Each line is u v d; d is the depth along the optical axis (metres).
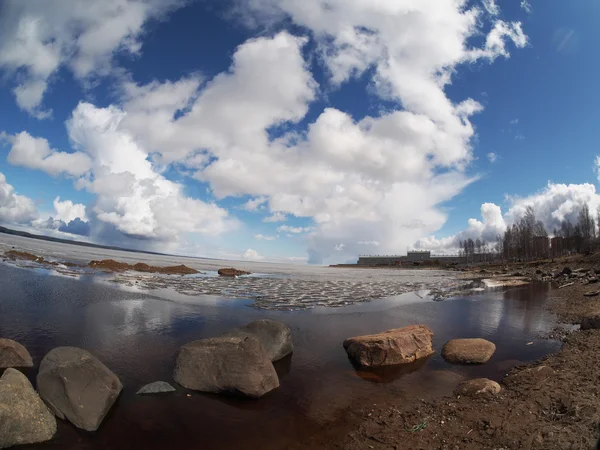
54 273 33.81
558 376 10.33
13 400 7.21
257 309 22.03
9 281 25.59
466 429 7.65
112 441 7.37
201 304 22.73
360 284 46.44
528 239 105.62
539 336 16.89
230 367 9.89
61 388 8.08
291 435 7.85
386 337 13.30
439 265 179.38
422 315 22.17
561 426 7.12
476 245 158.25
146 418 8.32
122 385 9.83
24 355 10.62
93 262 47.97
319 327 17.92
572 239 100.06
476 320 20.77
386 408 9.14
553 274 52.81
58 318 16.22
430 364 12.91
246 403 9.35
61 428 7.59
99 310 18.56
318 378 11.34
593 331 15.83
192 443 7.46
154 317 17.94
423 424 8.02
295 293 31.72
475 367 12.59
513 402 8.82
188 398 9.41
